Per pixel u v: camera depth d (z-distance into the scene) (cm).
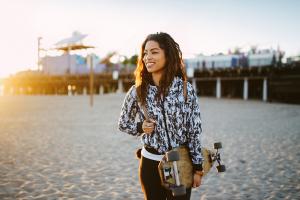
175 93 221
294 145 930
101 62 6425
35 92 7975
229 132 1207
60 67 7200
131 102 237
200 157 222
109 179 588
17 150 870
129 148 902
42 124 1505
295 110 2375
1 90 9156
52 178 594
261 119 1708
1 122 1591
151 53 225
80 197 489
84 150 872
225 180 580
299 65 3609
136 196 494
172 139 222
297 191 512
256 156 780
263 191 515
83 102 3469
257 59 4400
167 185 216
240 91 5172
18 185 548
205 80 5166
